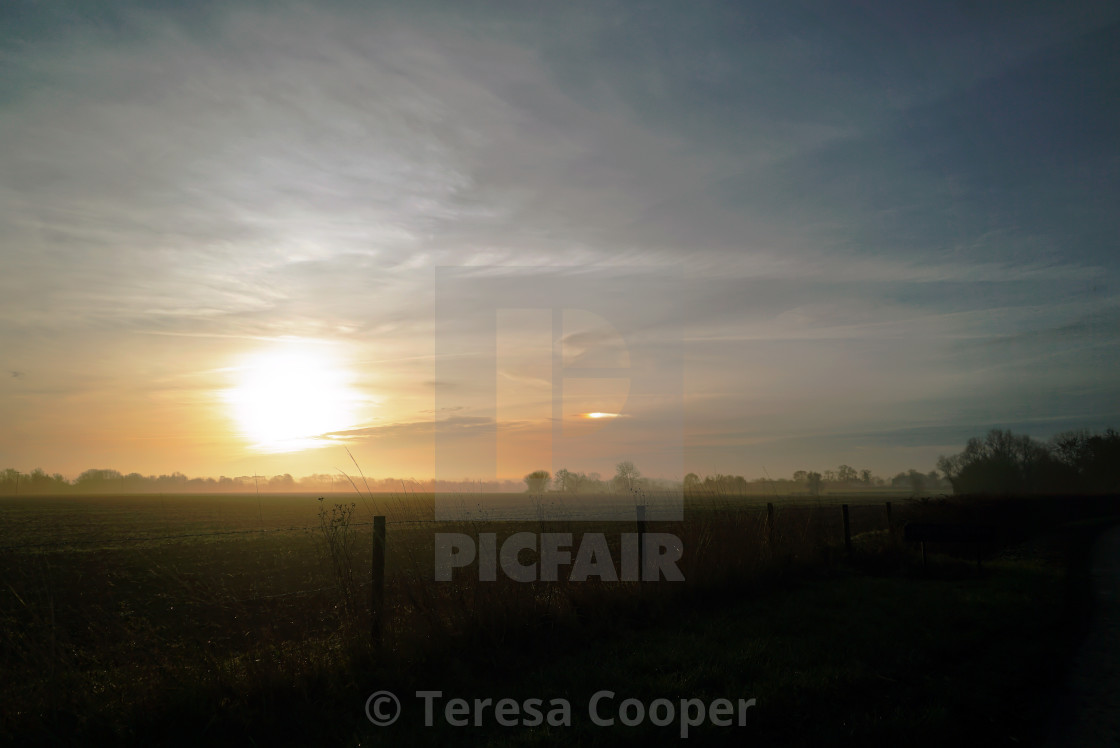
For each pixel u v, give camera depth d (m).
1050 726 4.44
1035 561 13.73
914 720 4.47
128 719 4.39
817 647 6.30
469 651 5.95
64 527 27.86
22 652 4.65
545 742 4.22
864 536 15.81
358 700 4.95
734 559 9.55
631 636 6.74
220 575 11.50
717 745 4.20
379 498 7.95
